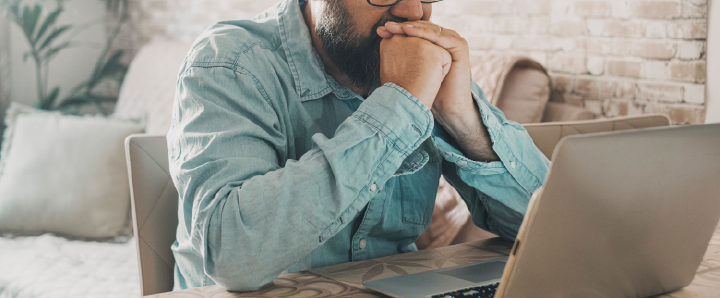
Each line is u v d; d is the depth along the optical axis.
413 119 0.70
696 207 0.56
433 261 0.79
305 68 0.87
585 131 1.22
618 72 1.74
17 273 1.58
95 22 3.24
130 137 0.99
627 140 0.47
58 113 2.11
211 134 0.72
